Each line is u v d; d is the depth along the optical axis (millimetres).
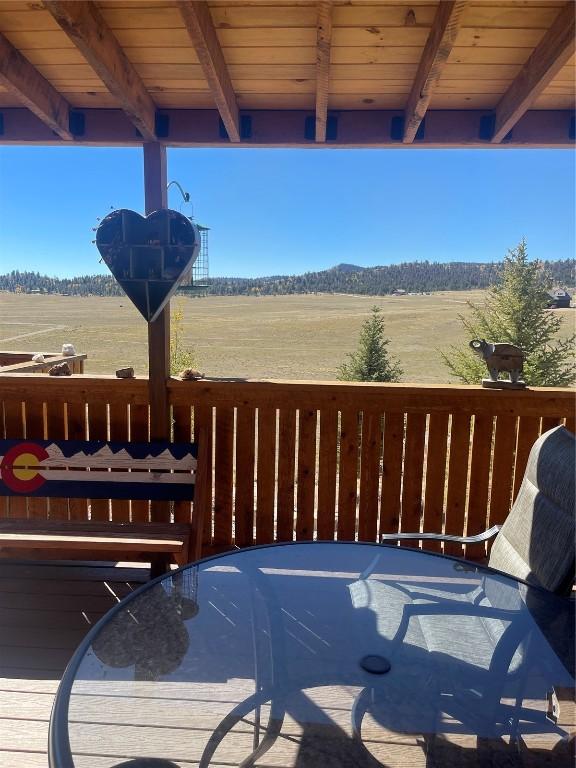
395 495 2723
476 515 2707
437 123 2826
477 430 2648
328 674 1204
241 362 32562
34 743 1486
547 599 1481
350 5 1984
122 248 2490
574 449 1548
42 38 2232
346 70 2439
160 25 2125
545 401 2607
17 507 2850
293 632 1342
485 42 2209
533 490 1708
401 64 2383
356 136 2840
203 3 1979
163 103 2752
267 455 2699
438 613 1442
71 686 1107
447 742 1039
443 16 1918
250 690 1145
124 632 1300
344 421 2664
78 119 2842
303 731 1059
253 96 2678
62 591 2385
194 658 1218
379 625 1387
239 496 2748
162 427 2684
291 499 2734
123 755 952
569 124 2809
